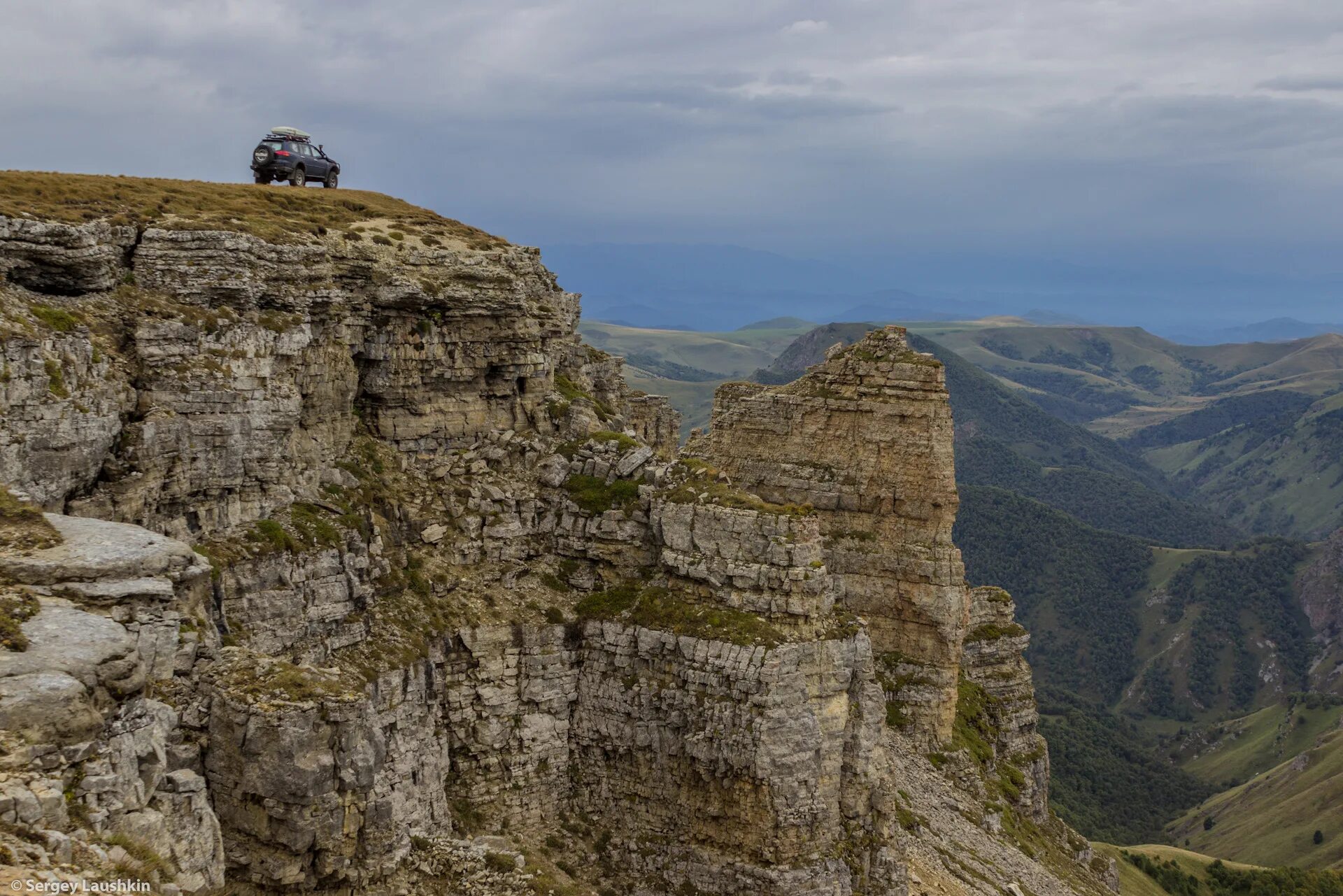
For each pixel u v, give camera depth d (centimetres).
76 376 4575
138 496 4812
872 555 10088
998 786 10419
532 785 6256
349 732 4550
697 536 6431
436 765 5859
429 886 5206
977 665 11569
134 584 3797
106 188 5922
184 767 4225
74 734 3167
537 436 7338
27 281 4862
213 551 5100
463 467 6981
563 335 8938
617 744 6303
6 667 3162
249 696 4384
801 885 5853
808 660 6088
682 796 6131
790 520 6262
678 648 6184
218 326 5319
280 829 4381
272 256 5703
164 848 3462
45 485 4328
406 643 5850
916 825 8575
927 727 9844
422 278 6844
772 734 5869
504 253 7619
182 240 5419
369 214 7331
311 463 6034
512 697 6278
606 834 6225
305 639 5381
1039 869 9425
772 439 10756
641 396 11638
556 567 6812
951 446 10069
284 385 5622
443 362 7006
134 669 3425
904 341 10469
